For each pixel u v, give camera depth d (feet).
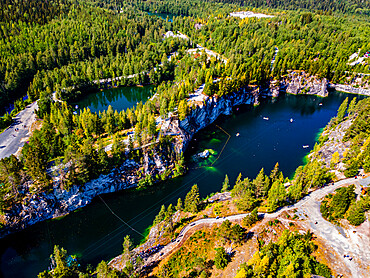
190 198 361.10
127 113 536.42
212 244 310.65
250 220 328.49
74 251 327.67
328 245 309.42
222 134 585.63
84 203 394.32
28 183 366.84
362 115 480.23
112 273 250.98
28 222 358.84
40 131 451.53
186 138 521.65
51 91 654.94
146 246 320.29
